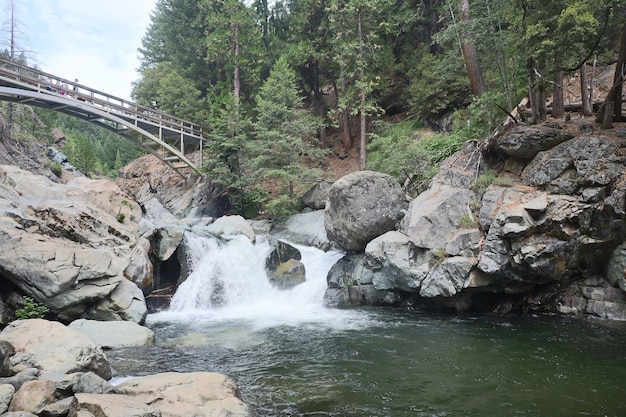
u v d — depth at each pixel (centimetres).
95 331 1026
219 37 2886
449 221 1349
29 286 1108
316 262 1770
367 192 1587
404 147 1906
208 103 3228
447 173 1552
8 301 1128
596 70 1802
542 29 1211
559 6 1232
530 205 1172
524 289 1259
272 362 878
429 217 1371
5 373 604
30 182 1481
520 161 1379
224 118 2539
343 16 2441
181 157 2819
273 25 3241
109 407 484
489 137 1498
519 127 1378
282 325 1228
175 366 852
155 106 3719
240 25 2906
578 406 633
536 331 1069
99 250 1256
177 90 3156
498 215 1217
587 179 1155
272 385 744
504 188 1321
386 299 1460
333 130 3188
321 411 634
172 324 1268
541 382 731
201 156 2989
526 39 1273
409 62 2550
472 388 715
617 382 720
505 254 1187
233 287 1631
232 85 3156
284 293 1656
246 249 1794
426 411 631
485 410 629
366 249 1459
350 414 623
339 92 3064
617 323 1112
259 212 2545
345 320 1272
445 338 1034
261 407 648
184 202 2931
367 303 1493
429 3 2645
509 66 1889
